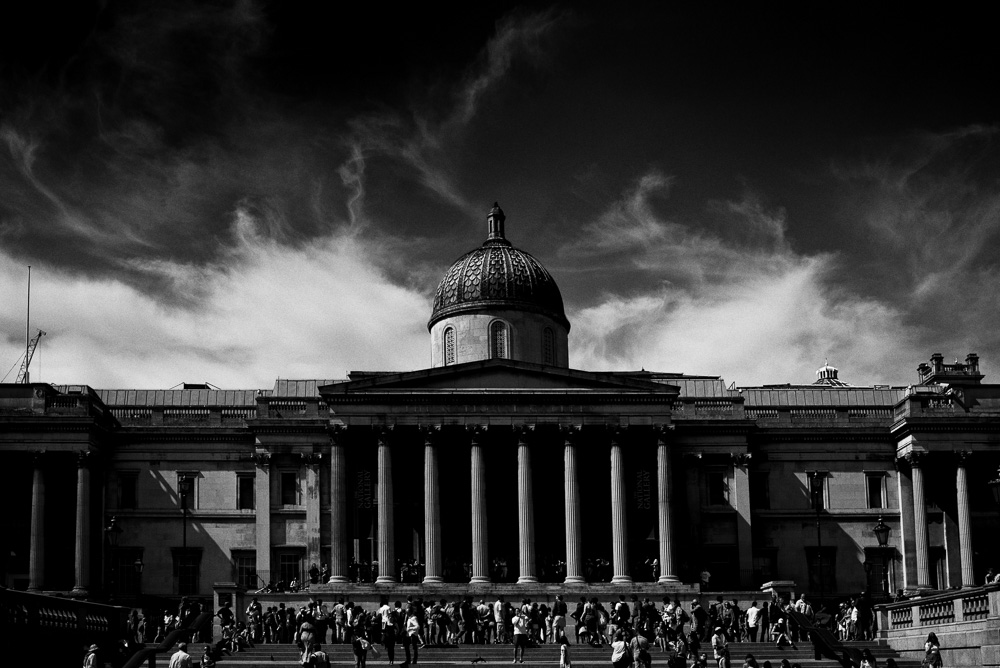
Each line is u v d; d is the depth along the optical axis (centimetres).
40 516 10312
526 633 8375
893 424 11231
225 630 8362
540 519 10719
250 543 10881
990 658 6238
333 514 10044
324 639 8625
